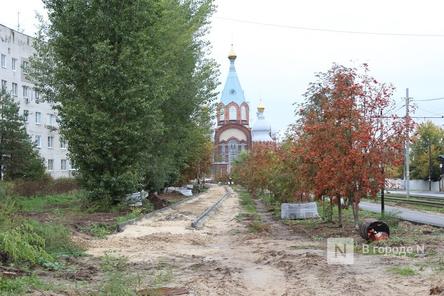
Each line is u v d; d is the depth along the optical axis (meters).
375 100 18.70
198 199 51.50
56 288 9.30
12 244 11.24
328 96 19.50
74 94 28.47
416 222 23.80
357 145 18.20
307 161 20.02
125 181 27.42
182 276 11.06
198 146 44.38
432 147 85.00
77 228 19.14
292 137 24.80
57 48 27.91
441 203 39.22
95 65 26.75
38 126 65.88
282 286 10.09
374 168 18.25
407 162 52.28
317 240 17.41
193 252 14.93
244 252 14.85
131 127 27.20
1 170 44.88
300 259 13.20
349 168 18.30
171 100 34.59
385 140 18.28
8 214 14.42
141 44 27.45
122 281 9.80
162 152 35.31
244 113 127.19
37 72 36.34
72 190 41.91
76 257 13.63
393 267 11.95
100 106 27.33
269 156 35.69
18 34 62.25
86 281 10.38
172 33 32.38
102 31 27.19
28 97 63.91
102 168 27.91
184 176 60.38
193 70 36.75
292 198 26.94
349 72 19.05
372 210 33.06
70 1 27.22
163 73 29.25
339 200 20.52
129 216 24.47
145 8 27.89
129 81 26.94
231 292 9.59
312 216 26.34
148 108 27.36
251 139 126.62
